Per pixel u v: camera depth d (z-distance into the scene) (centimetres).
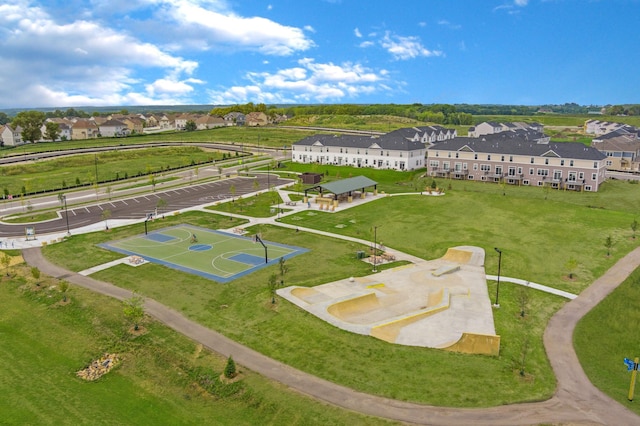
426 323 4472
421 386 3456
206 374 3675
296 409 3212
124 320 4600
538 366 3788
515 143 11688
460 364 3744
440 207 8938
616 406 3303
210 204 9744
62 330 4534
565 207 8550
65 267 6138
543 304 4962
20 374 3825
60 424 3194
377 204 9394
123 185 11869
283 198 10206
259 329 4375
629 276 5619
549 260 6212
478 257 6400
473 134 19938
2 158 15225
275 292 5144
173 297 5166
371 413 3164
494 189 10806
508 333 4300
